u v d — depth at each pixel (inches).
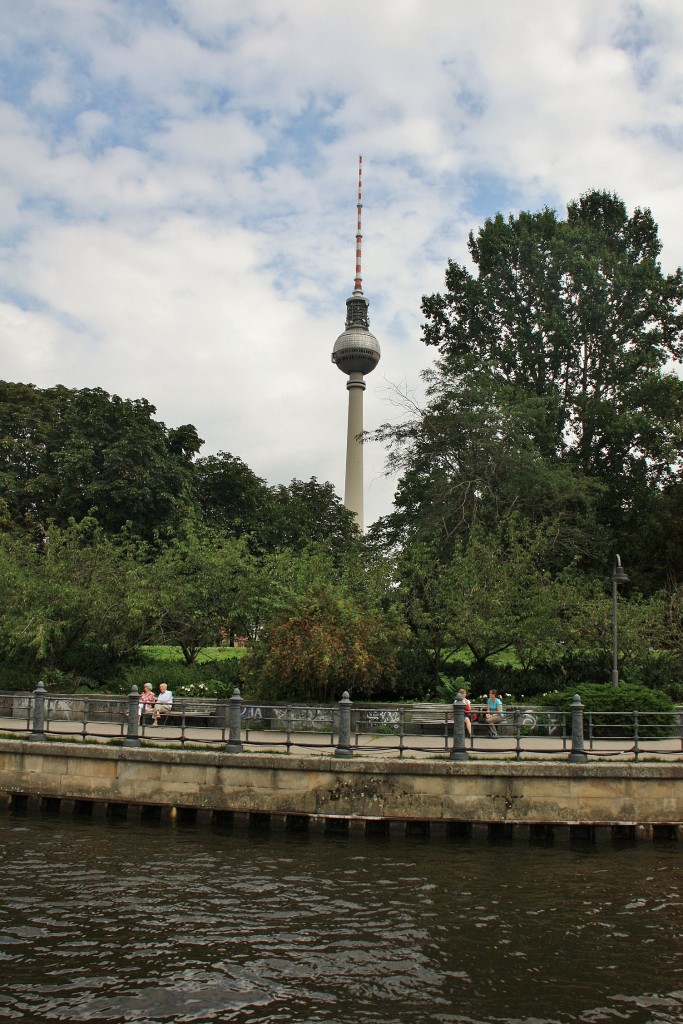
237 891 524.7
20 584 1112.8
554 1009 375.9
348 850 628.1
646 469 1651.1
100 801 719.1
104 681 1123.3
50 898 503.8
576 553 1382.9
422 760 680.4
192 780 702.5
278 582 1106.1
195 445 2142.0
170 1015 364.5
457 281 1843.0
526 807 665.6
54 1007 367.9
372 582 1079.6
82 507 1790.1
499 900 515.5
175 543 1355.8
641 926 473.4
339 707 736.3
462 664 1107.3
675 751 705.6
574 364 1731.1
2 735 795.4
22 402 2066.9
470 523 1348.4
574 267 1681.8
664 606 1165.1
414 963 421.1
